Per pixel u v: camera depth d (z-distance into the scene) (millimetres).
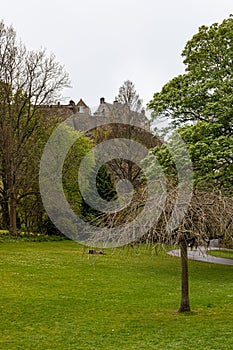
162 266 21469
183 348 8414
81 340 9062
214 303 12727
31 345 8750
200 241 10117
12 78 31703
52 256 23500
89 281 16266
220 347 8445
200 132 19812
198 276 18500
